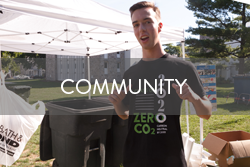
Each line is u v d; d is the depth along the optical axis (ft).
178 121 3.86
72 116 8.01
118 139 9.91
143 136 3.84
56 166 9.23
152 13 3.82
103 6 9.97
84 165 8.31
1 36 13.51
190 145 9.02
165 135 3.75
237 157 9.03
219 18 52.65
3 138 8.02
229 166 9.40
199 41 49.52
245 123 19.31
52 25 12.80
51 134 9.61
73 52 17.75
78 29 13.41
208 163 9.45
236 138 11.40
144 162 3.72
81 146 8.27
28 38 14.61
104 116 8.83
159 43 4.06
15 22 11.71
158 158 3.68
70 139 8.23
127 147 4.03
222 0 48.91
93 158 8.98
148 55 4.12
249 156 9.21
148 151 3.73
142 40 3.86
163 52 4.16
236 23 51.72
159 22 4.00
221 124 19.19
